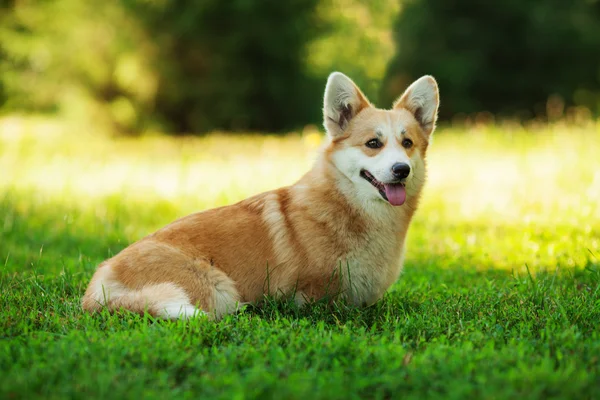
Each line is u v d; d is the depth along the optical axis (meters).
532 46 24.45
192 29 21.06
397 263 4.58
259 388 2.82
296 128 23.19
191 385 2.95
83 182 11.45
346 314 4.22
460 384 2.83
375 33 23.88
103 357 3.21
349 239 4.38
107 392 2.82
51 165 13.54
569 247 5.97
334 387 2.83
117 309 4.11
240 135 21.69
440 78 24.88
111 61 20.89
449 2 25.06
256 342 3.54
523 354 3.24
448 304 4.42
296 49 22.52
